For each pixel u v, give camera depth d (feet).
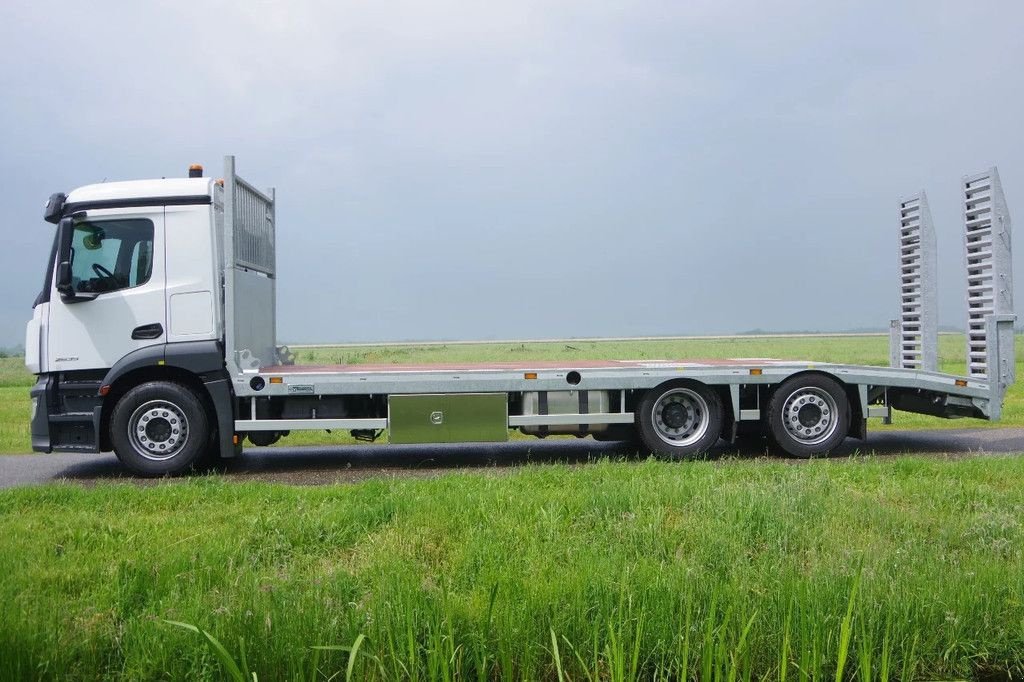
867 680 12.05
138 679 12.34
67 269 31.12
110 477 31.76
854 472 25.48
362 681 12.35
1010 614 13.84
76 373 31.86
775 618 13.17
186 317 31.68
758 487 21.97
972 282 36.06
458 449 39.29
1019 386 69.10
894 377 34.37
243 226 33.37
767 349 143.33
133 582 15.48
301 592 14.08
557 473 25.66
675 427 34.12
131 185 32.12
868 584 14.01
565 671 12.89
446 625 12.67
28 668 12.21
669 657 12.89
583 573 14.64
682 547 17.43
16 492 23.63
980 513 19.66
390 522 20.40
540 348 145.07
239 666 12.20
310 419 32.71
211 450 32.96
